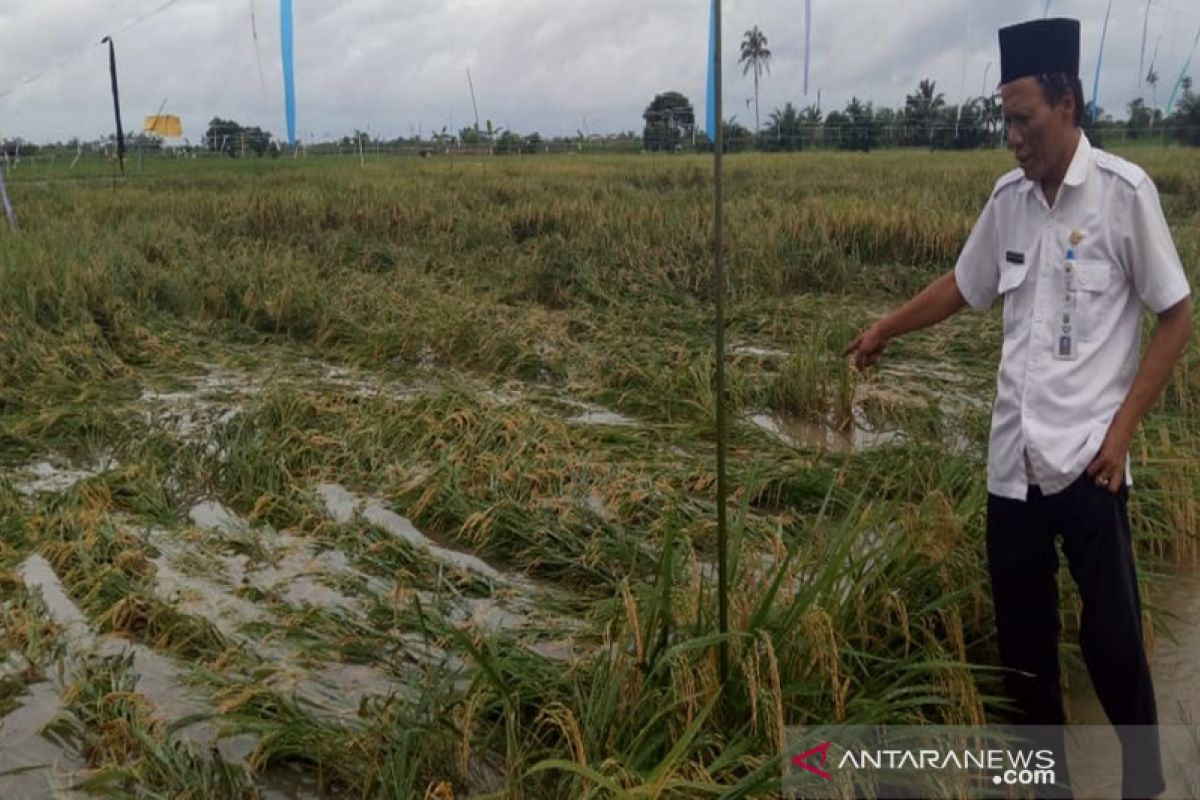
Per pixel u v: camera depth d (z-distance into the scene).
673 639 3.12
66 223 12.87
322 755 3.11
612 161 28.36
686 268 10.42
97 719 3.37
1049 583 2.90
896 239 11.76
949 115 32.41
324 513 5.07
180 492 5.48
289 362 8.16
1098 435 2.61
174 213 14.32
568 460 5.37
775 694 2.77
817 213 12.17
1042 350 2.69
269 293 9.39
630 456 5.70
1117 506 2.65
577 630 3.85
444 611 4.05
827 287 10.51
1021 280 2.73
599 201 15.27
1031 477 2.74
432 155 35.47
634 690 2.94
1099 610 2.69
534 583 4.48
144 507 5.14
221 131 34.69
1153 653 3.61
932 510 3.51
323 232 12.91
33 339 7.77
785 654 3.04
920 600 3.55
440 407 6.26
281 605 4.14
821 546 3.72
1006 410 2.79
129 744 3.24
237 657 3.69
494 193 16.77
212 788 3.03
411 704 3.24
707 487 5.25
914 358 7.81
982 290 2.96
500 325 8.48
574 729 2.79
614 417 6.68
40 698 3.60
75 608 4.22
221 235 13.09
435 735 3.04
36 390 6.96
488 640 3.46
